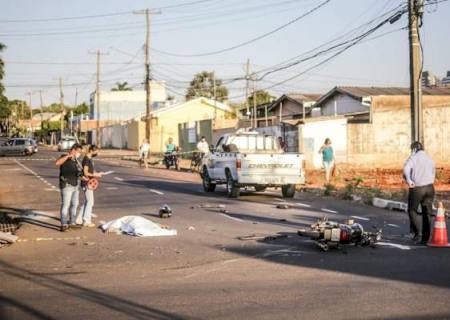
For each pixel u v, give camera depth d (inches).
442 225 548.1
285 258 489.7
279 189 1160.8
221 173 1030.4
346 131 1688.0
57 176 1515.7
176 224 693.9
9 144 2792.8
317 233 521.3
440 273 427.2
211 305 346.3
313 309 335.6
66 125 5851.4
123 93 4948.3
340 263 466.9
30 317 327.0
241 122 2433.6
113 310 339.6
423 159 557.9
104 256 506.9
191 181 1359.5
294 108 2450.8
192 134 2573.8
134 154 2957.7
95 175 689.6
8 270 453.7
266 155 968.9
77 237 608.7
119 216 766.5
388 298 358.6
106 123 4662.9
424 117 1747.0
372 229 649.6
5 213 811.4
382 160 1706.4
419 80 852.6
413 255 498.6
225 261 479.8
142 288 392.2
